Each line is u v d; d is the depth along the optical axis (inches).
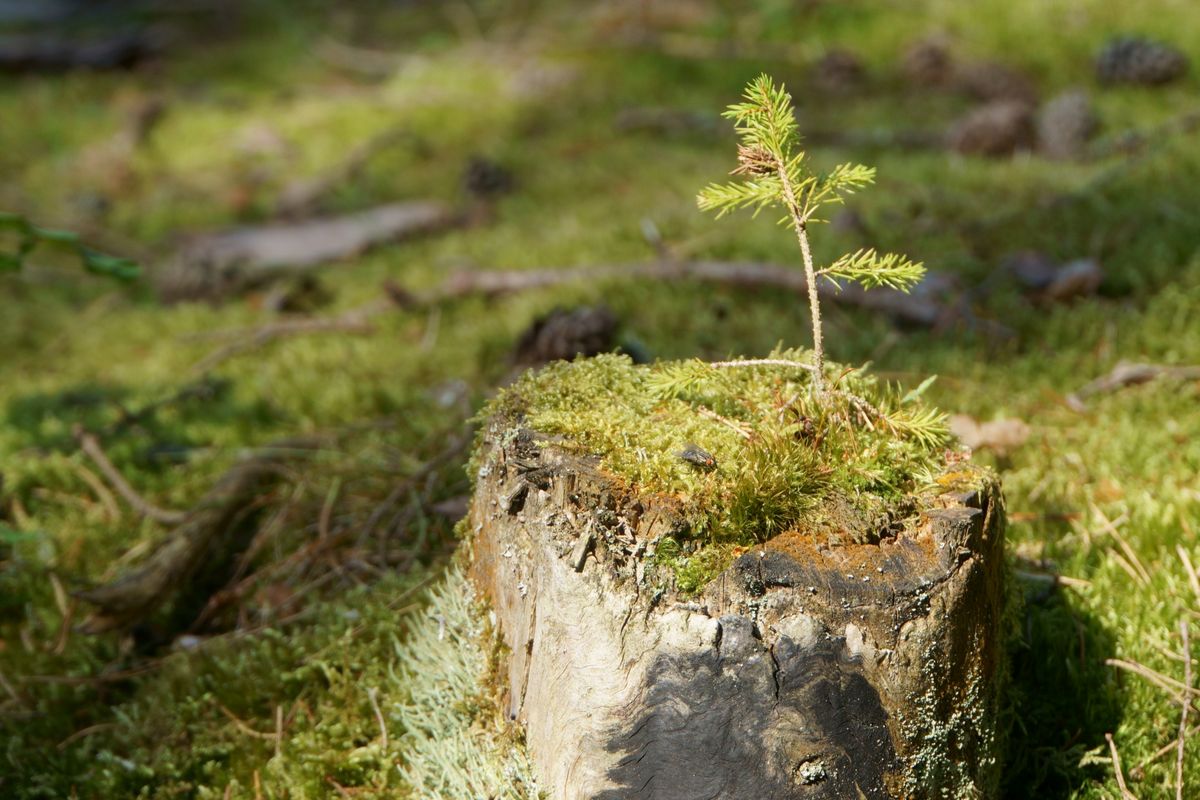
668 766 46.4
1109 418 56.6
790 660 46.8
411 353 61.3
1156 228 61.4
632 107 72.9
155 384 61.4
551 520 50.0
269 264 66.5
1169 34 70.5
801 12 76.2
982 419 56.8
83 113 78.6
